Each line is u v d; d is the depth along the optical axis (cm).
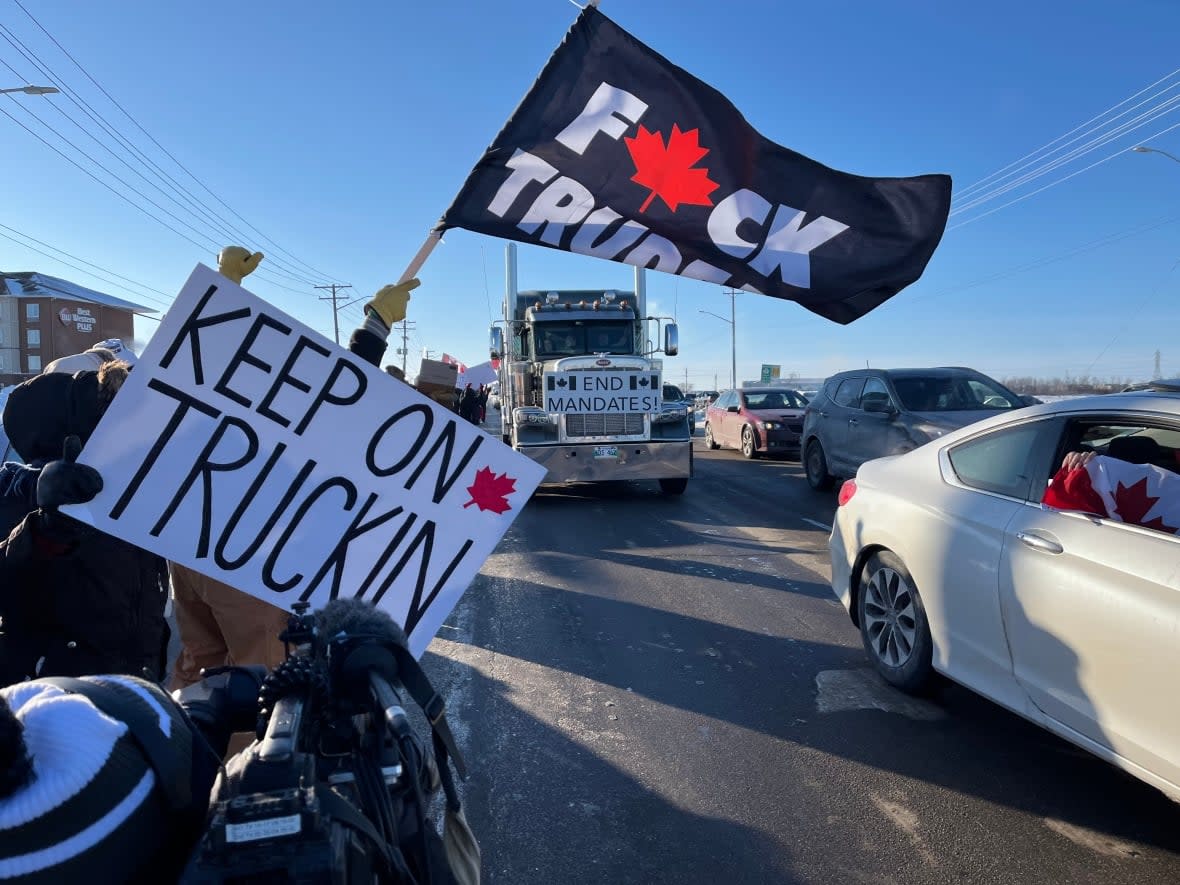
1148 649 270
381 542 272
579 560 752
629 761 354
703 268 353
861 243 354
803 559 749
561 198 340
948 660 375
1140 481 306
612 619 563
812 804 319
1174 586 265
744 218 349
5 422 250
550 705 415
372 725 137
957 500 382
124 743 107
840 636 522
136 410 250
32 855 93
